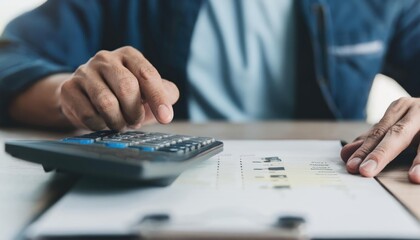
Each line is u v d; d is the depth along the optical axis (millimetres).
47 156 295
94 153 294
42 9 1039
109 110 444
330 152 454
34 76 728
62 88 508
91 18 1085
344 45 1106
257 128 741
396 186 325
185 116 1066
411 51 1183
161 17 1109
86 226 221
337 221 232
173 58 1080
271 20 1138
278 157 424
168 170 292
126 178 273
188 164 326
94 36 1101
